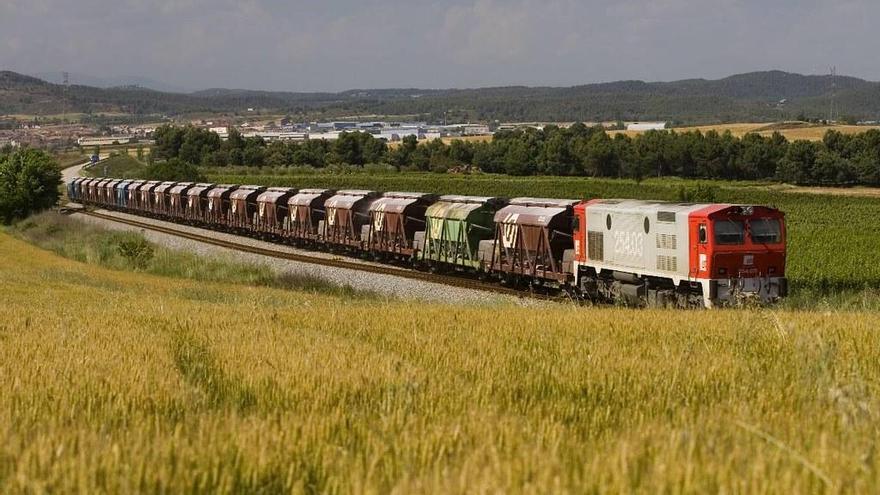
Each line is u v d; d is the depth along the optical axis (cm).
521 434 810
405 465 711
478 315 2405
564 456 701
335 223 6881
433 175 16138
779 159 13500
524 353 1563
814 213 9081
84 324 2389
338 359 1441
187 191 10400
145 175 15250
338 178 15100
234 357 1566
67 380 1282
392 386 1116
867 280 4400
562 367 1357
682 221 3391
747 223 3322
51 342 1881
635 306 3656
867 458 654
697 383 1207
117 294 4028
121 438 798
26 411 1060
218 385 1303
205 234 9162
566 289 4281
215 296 4172
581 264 4069
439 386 1153
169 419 1037
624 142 15338
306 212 7388
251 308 2994
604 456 667
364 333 1998
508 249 4731
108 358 1588
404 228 5941
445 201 5700
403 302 3678
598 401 1134
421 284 4909
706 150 14212
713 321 2122
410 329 2038
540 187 12781
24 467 683
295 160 18962
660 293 3516
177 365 1546
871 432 809
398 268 5944
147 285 4944
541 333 1873
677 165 14688
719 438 734
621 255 3769
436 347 1647
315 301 3838
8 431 855
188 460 718
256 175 16850
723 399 1077
